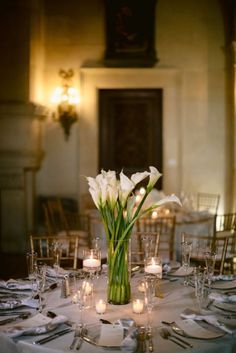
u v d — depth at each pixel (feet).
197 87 26.68
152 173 8.54
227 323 7.95
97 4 26.73
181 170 26.76
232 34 25.73
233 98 25.98
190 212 19.77
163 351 6.86
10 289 9.78
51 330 7.46
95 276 10.16
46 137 26.94
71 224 23.24
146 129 27.55
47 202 25.71
